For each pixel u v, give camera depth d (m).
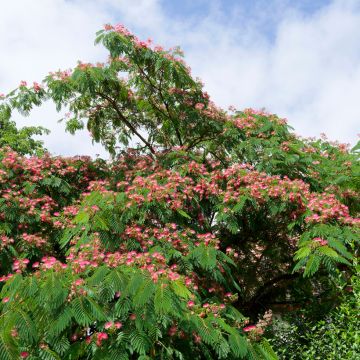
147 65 10.55
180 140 11.74
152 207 8.02
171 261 7.64
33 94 9.78
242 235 10.35
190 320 5.88
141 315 5.34
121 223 7.63
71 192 10.02
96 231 7.55
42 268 5.51
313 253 7.32
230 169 9.30
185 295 5.32
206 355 6.32
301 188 8.80
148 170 9.90
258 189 8.73
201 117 10.65
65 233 7.96
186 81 10.40
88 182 10.39
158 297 5.11
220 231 10.27
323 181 10.08
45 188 9.87
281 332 8.41
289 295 11.46
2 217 8.65
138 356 5.70
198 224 9.14
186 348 6.26
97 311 5.15
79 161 10.44
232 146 10.62
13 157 9.68
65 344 5.33
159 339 5.98
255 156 9.95
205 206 8.98
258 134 10.48
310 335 7.03
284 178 9.10
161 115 11.95
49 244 8.62
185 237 7.94
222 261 8.01
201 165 9.54
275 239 10.45
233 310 7.42
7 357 4.71
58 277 5.23
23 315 4.96
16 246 8.46
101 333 5.34
